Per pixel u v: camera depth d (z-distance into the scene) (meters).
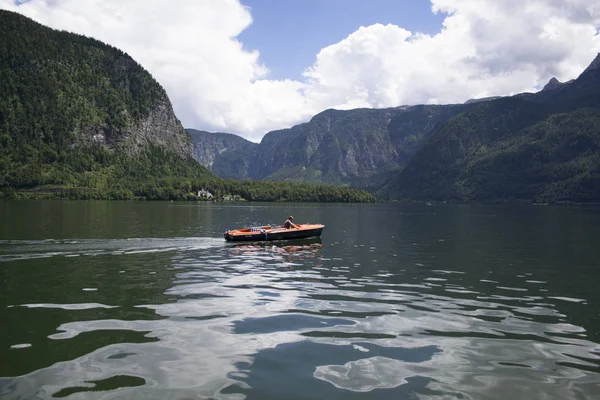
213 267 24.20
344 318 14.45
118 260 26.11
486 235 47.16
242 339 12.27
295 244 35.94
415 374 10.12
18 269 22.84
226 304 16.11
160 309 15.29
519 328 13.57
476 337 12.70
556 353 11.49
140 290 18.23
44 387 9.16
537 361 10.95
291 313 14.98
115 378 9.65
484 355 11.31
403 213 112.00
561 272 23.84
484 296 17.94
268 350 11.47
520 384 9.66
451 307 16.09
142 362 10.55
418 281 21.02
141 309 15.25
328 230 52.75
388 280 21.20
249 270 23.41
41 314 14.49
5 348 11.33
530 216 96.81
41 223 53.84
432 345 11.99
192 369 10.21
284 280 20.81
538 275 22.89
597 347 11.96
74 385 9.28
